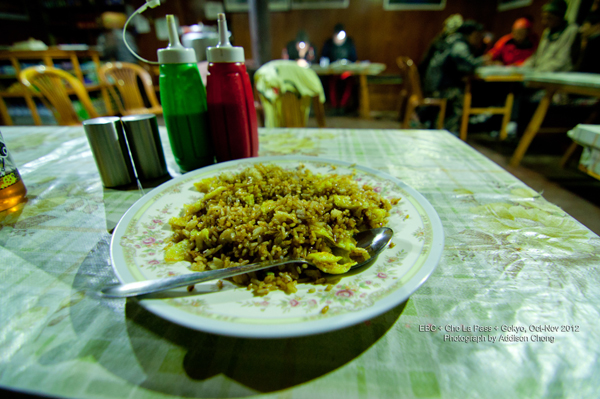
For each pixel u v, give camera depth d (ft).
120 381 1.04
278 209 1.72
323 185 2.02
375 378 1.07
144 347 1.16
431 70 11.89
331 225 1.72
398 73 17.97
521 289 1.42
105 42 14.39
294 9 16.98
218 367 1.10
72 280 1.49
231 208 1.78
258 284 1.30
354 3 16.63
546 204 2.15
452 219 1.98
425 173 2.69
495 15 16.72
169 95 2.43
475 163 2.91
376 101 17.75
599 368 1.07
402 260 1.39
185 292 1.22
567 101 10.28
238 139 2.62
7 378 1.03
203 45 8.70
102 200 2.27
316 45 17.70
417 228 1.61
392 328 1.25
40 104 13.14
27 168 2.84
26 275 1.52
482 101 12.28
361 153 3.18
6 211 2.11
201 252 1.56
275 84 5.14
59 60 13.89
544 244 1.72
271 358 1.14
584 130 3.97
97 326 1.24
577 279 1.47
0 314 1.29
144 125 2.41
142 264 1.38
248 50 17.81
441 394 1.01
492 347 1.16
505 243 1.74
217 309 1.13
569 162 9.29
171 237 1.63
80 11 16.80
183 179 2.16
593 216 6.59
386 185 2.12
